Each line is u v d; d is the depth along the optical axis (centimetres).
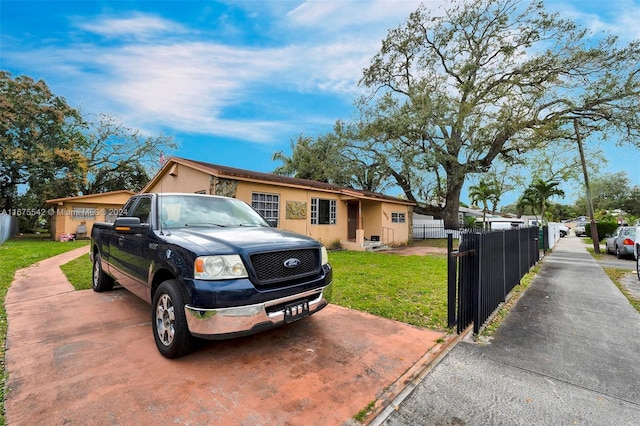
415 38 2142
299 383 258
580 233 3338
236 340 344
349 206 1656
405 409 229
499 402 238
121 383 254
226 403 229
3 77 1947
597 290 625
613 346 345
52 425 203
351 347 329
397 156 2038
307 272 330
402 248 1616
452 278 366
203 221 406
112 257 471
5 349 314
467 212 3531
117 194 1998
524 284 680
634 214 4047
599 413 225
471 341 357
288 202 1277
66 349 315
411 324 403
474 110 1858
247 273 282
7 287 580
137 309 447
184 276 280
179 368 280
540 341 358
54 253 1099
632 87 1656
